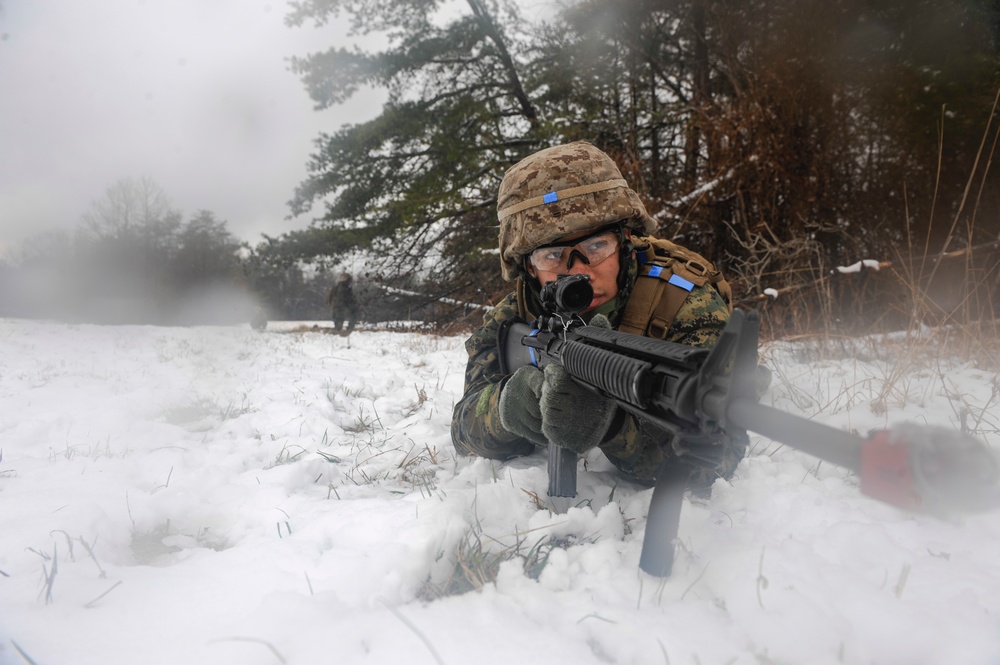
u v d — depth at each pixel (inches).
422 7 530.3
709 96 387.2
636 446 79.3
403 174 545.6
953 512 27.8
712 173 315.0
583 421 64.8
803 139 287.6
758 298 248.1
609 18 434.0
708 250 312.5
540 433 75.1
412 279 559.5
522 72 533.0
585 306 69.3
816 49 290.2
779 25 312.7
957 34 280.1
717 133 314.3
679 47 442.9
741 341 41.8
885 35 291.9
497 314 101.6
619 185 83.6
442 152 517.3
